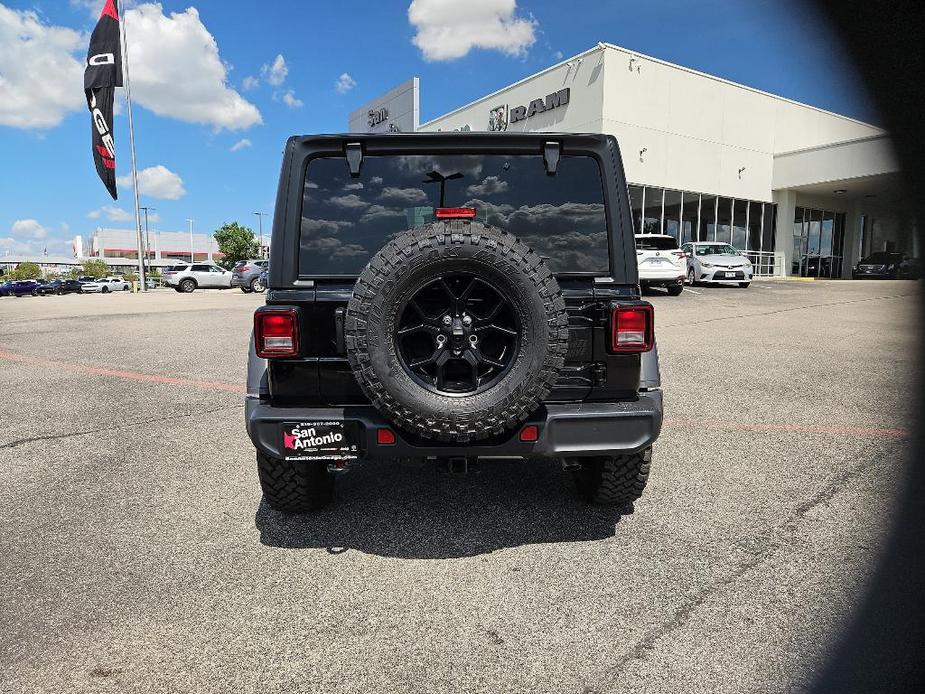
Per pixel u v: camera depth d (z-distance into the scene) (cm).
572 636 218
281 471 294
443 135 283
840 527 303
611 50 2031
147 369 754
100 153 3038
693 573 261
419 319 255
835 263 2866
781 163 2558
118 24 3017
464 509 329
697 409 529
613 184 287
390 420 246
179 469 397
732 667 201
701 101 2291
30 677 198
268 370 267
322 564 272
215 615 233
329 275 278
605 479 305
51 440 461
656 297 1568
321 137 281
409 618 230
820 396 573
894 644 210
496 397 237
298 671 201
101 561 276
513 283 235
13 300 2809
